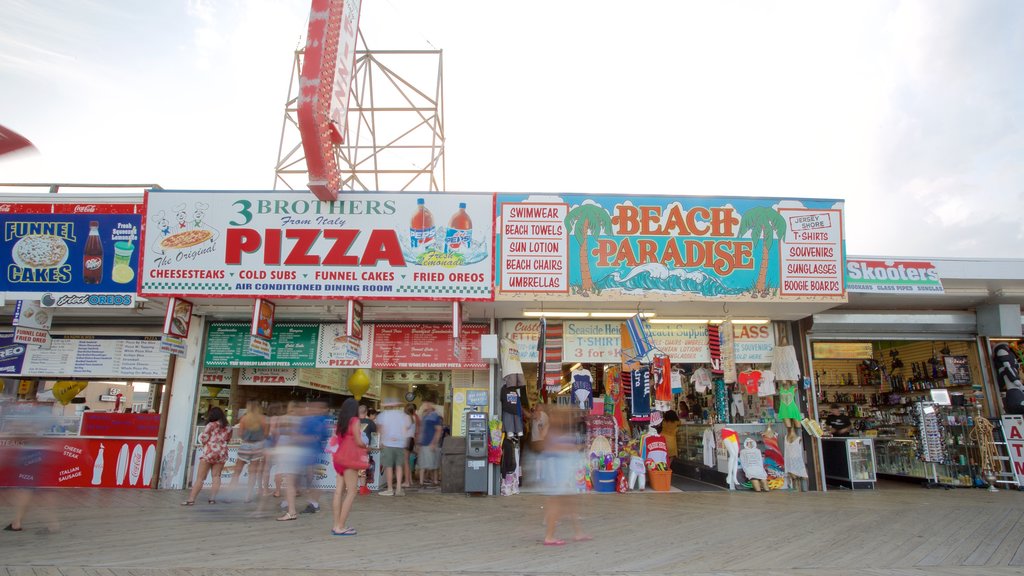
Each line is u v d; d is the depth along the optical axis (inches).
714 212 452.8
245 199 440.1
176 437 473.4
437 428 507.5
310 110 404.8
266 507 384.8
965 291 507.2
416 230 439.8
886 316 526.6
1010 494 465.4
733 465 484.7
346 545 277.1
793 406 486.6
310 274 433.4
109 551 257.8
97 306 441.1
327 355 490.3
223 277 431.2
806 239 453.4
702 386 517.3
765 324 515.2
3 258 444.8
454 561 248.4
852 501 423.8
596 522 341.4
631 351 486.3
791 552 269.0
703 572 234.2
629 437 516.1
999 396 532.1
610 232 446.3
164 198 439.8
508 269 438.9
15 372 492.4
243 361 489.4
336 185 437.4
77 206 448.5
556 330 498.0
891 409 614.9
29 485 306.0
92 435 475.5
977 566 248.2
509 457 456.4
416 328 496.7
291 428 355.6
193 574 223.3
